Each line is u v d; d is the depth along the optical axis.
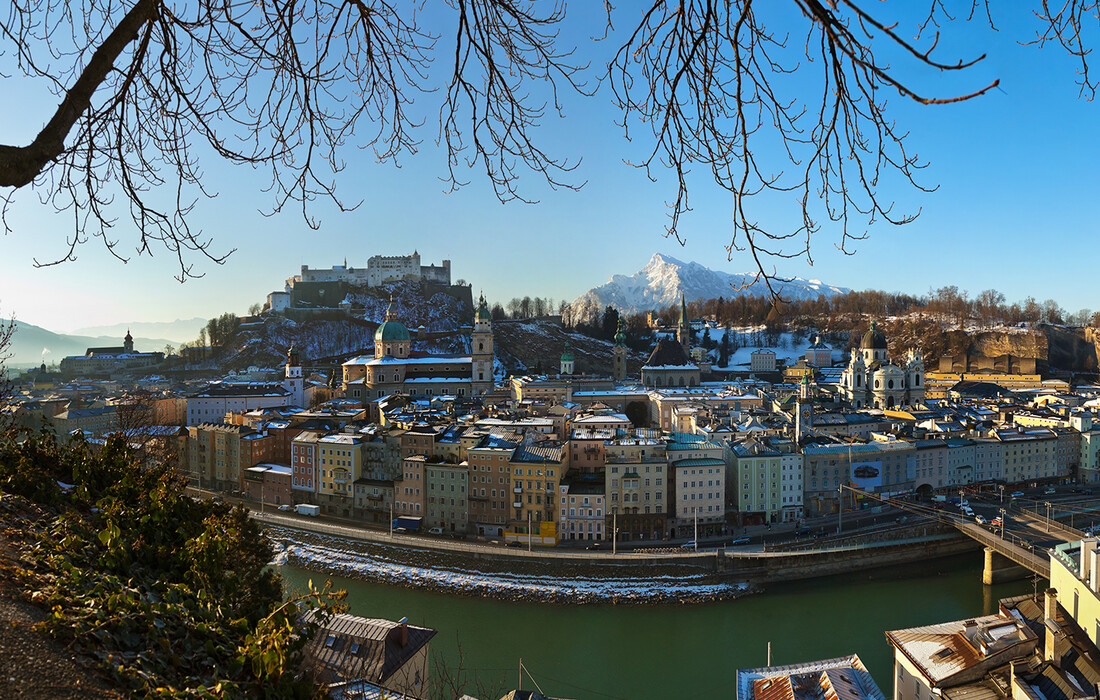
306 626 14.62
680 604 91.12
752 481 120.75
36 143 10.48
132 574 15.62
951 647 53.00
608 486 112.62
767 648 78.31
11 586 13.12
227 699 11.34
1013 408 180.75
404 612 88.00
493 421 141.25
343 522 121.06
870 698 51.09
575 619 86.38
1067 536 106.19
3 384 41.06
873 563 105.06
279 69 11.74
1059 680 44.94
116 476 21.64
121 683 11.23
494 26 11.65
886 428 158.50
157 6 11.11
